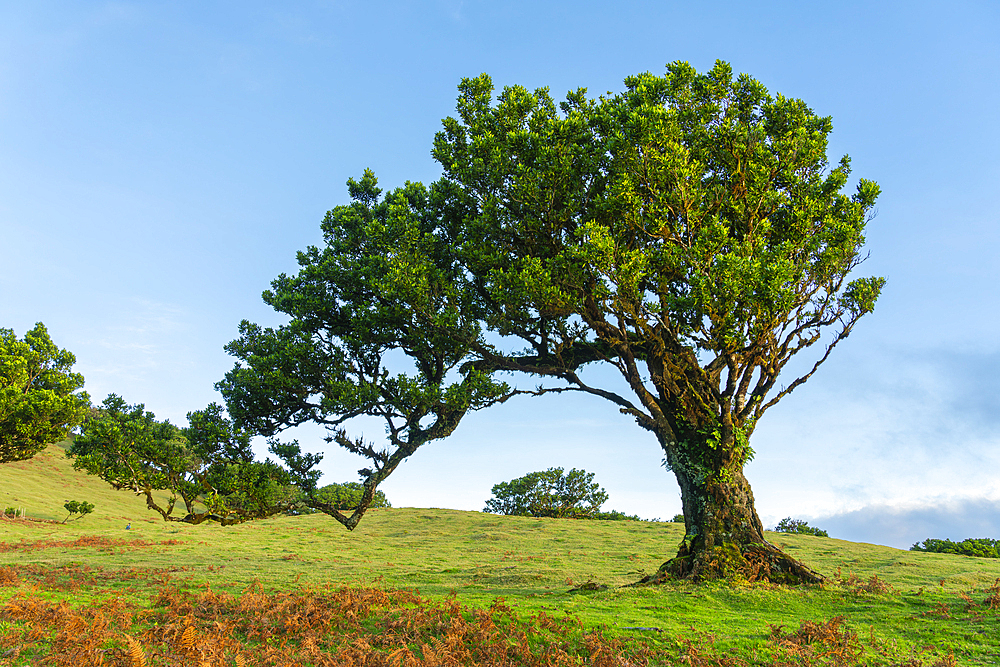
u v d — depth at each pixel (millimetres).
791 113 20219
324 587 21547
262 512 20703
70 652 10258
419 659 11023
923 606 16281
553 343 21203
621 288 17969
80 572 22219
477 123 21375
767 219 19406
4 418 45594
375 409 20953
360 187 23859
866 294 20219
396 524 50250
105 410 62719
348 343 21625
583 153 19750
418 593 18141
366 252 22125
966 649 12414
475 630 12672
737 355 19500
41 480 61719
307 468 20797
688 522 20328
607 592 18281
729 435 19750
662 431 20703
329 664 10469
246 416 21359
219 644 11094
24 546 33312
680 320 19719
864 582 20266
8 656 10258
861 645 12586
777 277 17406
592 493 65812
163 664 10234
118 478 19969
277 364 20969
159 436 20406
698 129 19984
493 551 38000
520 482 65312
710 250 18047
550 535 44688
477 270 20609
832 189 20250
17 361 49406
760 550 19297
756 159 19234
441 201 21984
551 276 18906
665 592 17781
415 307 19328
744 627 13922
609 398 21688
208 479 20391
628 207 18516
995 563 31109
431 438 21016
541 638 12383
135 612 14219
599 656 11172
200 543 38062
